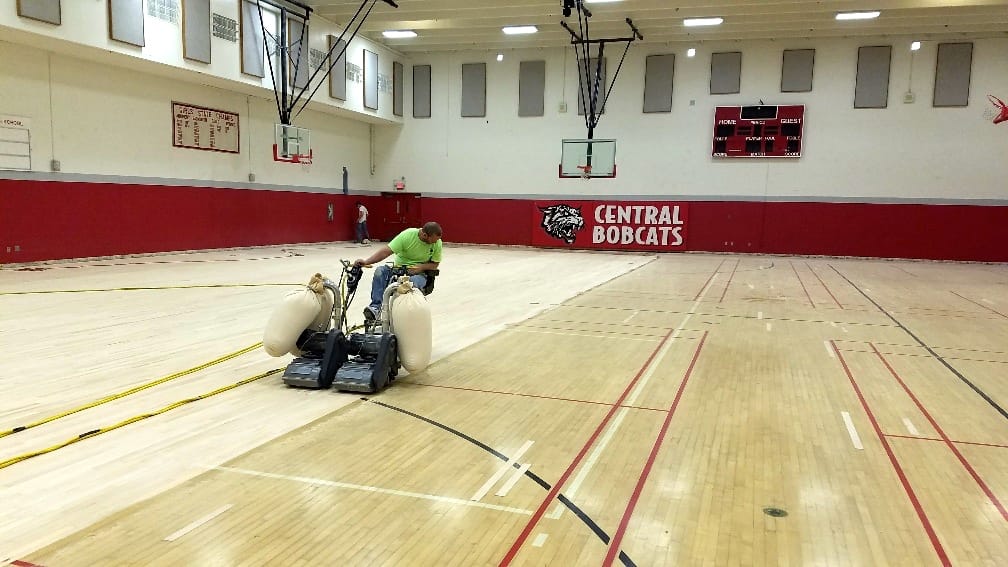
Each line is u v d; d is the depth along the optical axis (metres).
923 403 4.71
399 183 21.80
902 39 17.62
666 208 19.70
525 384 5.02
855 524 2.86
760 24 16.81
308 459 3.46
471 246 21.22
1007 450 3.79
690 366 5.71
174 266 12.51
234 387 4.73
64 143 12.50
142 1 12.47
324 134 19.56
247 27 14.90
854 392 4.97
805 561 2.55
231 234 16.47
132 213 13.91
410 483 3.19
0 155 11.52
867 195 18.23
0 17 10.27
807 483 3.29
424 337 4.89
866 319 8.30
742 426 4.15
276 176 17.78
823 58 18.20
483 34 18.69
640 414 4.36
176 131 14.74
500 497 3.06
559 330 7.20
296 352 4.97
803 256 18.83
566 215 20.52
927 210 17.84
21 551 2.51
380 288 5.65
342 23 17.92
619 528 2.79
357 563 2.47
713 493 3.15
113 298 8.47
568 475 3.33
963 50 17.27
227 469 3.31
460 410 4.34
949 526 2.86
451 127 21.30
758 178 18.98
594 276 12.81
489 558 2.52
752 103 18.78
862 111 18.08
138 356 5.51
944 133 17.59
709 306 9.19
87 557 2.48
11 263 11.85
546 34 18.78
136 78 13.75
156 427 3.89
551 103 20.33
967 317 8.59
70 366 5.16
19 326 6.61
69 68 12.47
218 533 2.67
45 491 3.02
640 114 19.62
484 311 8.35
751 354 6.21
